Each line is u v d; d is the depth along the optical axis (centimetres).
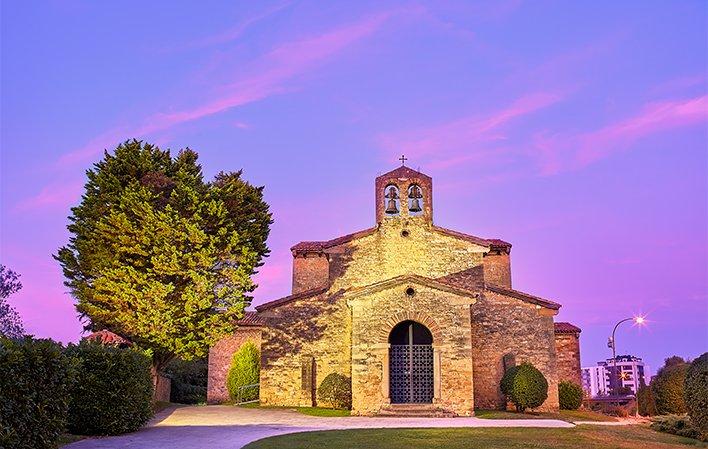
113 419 2020
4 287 3388
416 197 3644
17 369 1418
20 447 1412
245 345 4103
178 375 4525
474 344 3441
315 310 3541
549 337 3444
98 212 3008
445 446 1853
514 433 2164
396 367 3155
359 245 3612
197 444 1836
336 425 2462
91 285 2944
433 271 3550
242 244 3136
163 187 3066
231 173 3350
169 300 2912
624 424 2628
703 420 2048
